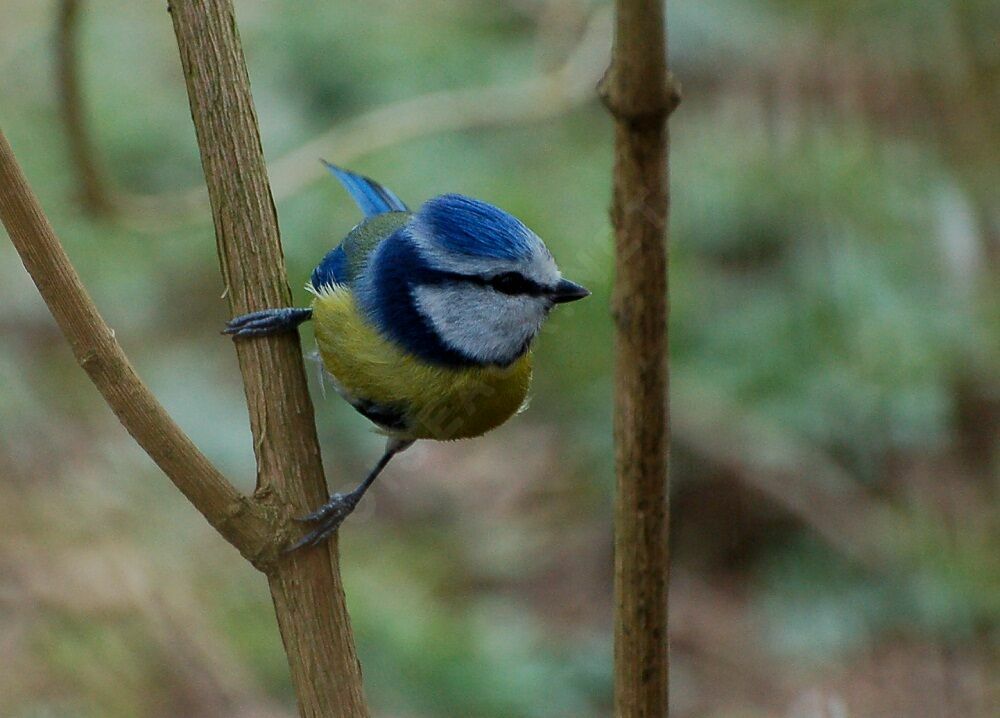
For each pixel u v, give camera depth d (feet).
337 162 35.29
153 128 43.55
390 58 44.06
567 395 41.29
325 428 44.27
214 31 16.15
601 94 10.36
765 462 39.45
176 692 29.60
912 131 32.40
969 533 34.58
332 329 20.98
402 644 35.37
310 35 44.24
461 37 45.14
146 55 45.27
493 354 21.34
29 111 40.75
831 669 35.45
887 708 32.91
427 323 20.68
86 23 42.55
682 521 41.65
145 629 29.84
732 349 39.22
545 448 45.83
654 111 10.19
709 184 36.94
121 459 33.78
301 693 15.35
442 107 35.70
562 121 44.29
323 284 21.54
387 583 39.09
